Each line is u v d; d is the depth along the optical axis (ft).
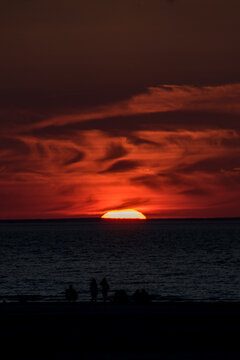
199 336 232.32
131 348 217.77
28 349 216.13
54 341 225.76
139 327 247.29
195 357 207.41
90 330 241.76
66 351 214.48
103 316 269.03
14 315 272.31
